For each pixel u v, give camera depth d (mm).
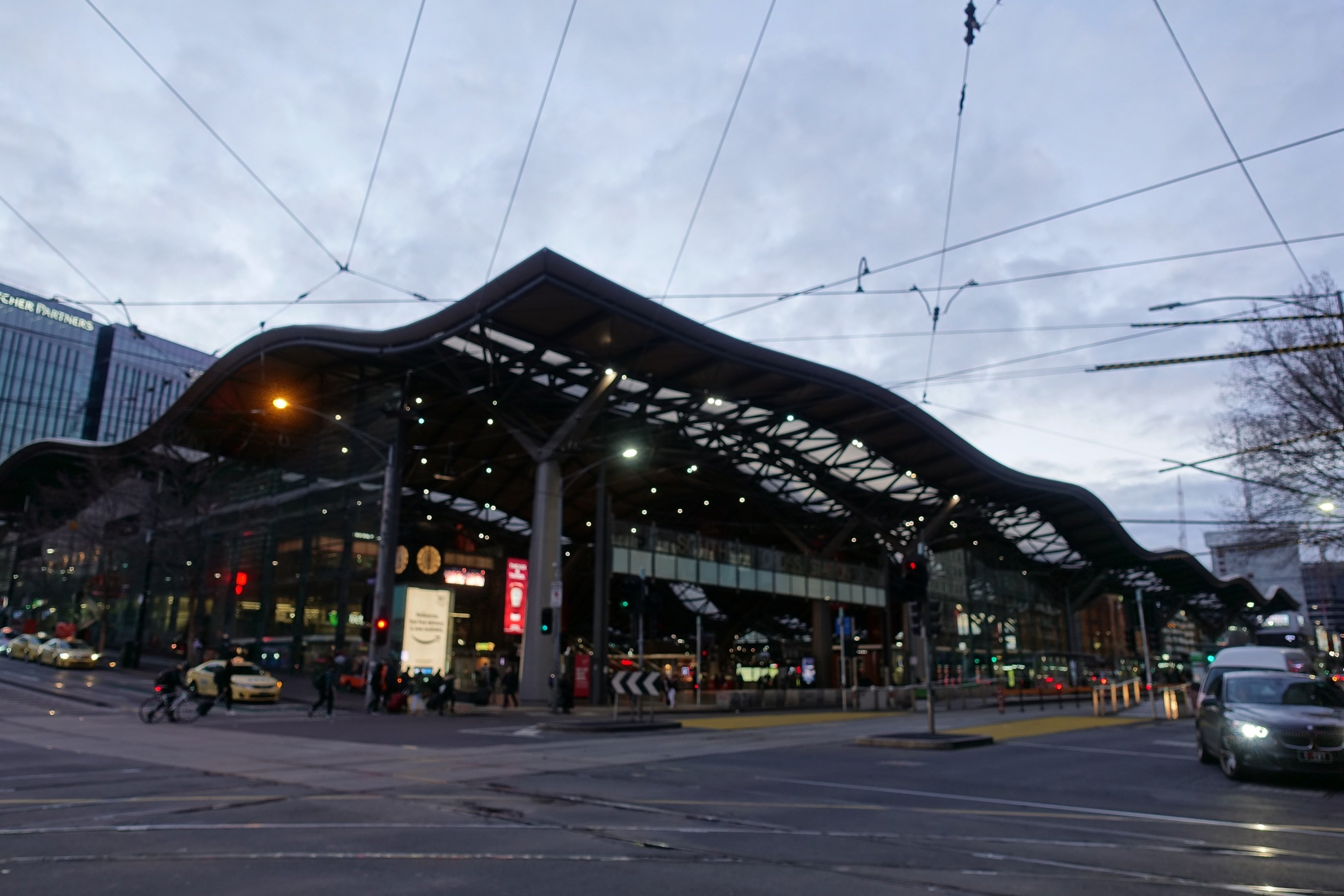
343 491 43875
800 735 22719
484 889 6234
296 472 49031
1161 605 110500
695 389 41344
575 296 31156
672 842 8078
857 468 55531
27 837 7766
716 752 17844
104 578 60406
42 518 74375
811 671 57531
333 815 9125
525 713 32125
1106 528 72125
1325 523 26188
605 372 38000
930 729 20531
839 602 59031
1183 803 11367
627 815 9547
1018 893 6387
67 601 73312
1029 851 7988
